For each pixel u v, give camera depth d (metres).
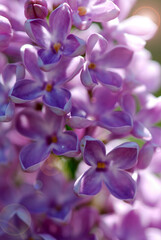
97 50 0.21
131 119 0.21
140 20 0.21
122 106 0.21
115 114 0.21
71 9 0.20
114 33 0.21
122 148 0.20
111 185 0.20
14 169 0.22
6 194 0.22
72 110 0.20
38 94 0.20
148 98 0.22
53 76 0.20
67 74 0.20
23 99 0.20
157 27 0.21
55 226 0.22
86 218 0.22
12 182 0.22
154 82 0.24
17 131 0.21
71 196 0.22
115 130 0.21
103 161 0.20
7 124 0.22
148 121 0.22
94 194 0.20
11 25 0.21
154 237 0.23
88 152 0.20
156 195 0.23
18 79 0.20
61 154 0.20
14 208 0.22
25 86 0.20
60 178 0.22
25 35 0.21
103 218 0.22
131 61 0.22
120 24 0.21
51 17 0.20
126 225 0.23
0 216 0.22
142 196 0.23
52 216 0.21
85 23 0.20
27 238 0.21
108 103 0.21
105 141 0.21
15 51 0.21
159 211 0.23
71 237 0.22
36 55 0.20
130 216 0.23
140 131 0.21
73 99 0.21
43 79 0.21
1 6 0.21
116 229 0.23
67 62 0.20
